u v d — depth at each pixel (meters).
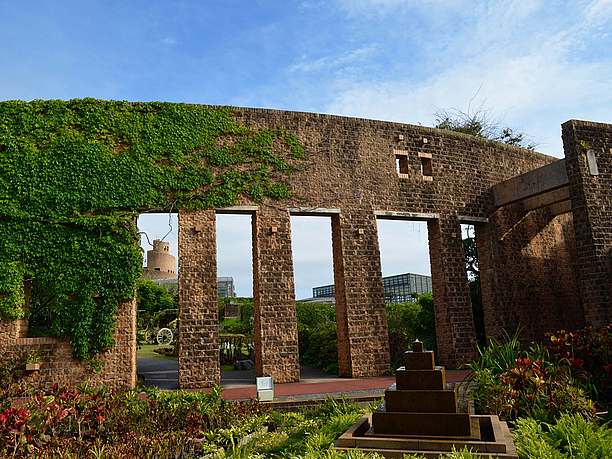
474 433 5.24
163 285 40.09
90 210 14.33
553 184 16.97
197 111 15.84
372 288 16.64
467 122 28.22
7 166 13.99
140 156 14.98
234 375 18.75
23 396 11.36
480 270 19.27
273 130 16.50
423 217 17.92
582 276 15.23
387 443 5.02
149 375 18.08
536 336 19.11
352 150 17.36
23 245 13.68
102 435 7.48
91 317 13.75
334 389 12.84
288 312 15.54
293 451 6.05
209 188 15.46
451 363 17.23
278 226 15.95
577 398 7.18
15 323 13.34
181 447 6.81
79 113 14.81
